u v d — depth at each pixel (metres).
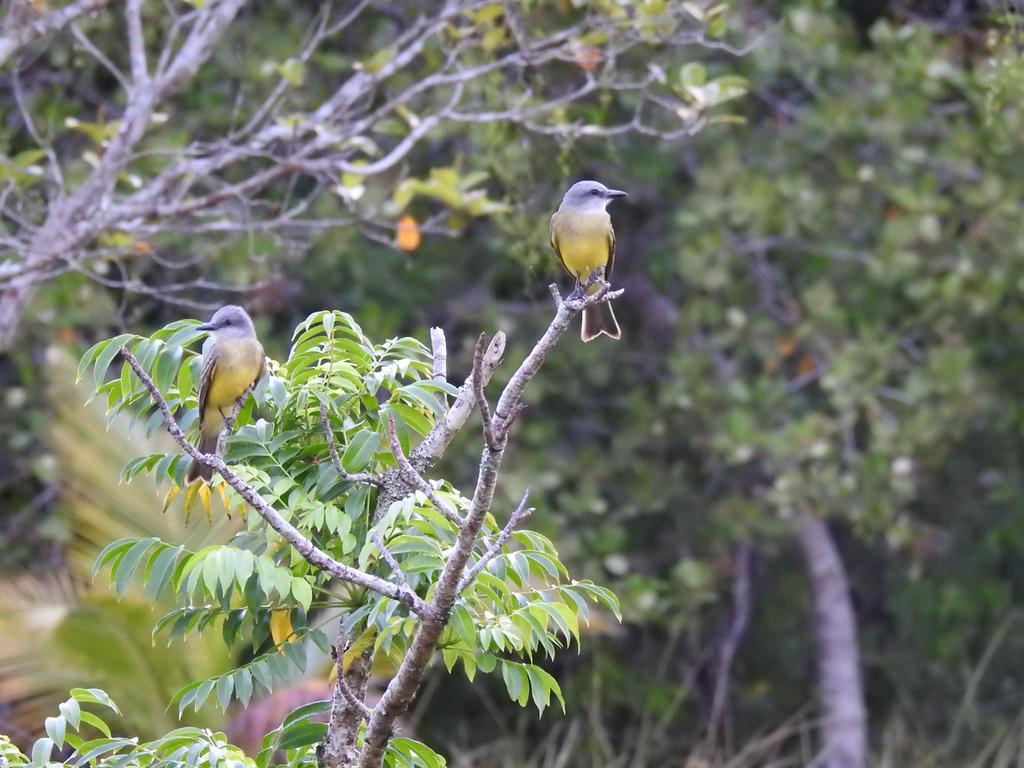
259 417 6.80
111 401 6.14
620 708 18.94
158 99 11.56
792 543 19.80
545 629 5.56
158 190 11.62
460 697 18.16
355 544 5.72
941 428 15.42
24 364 14.16
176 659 10.10
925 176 15.05
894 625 20.38
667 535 17.47
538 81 12.19
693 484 17.38
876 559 20.70
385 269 15.66
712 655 19.41
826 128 15.00
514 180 12.89
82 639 9.97
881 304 16.33
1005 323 17.05
